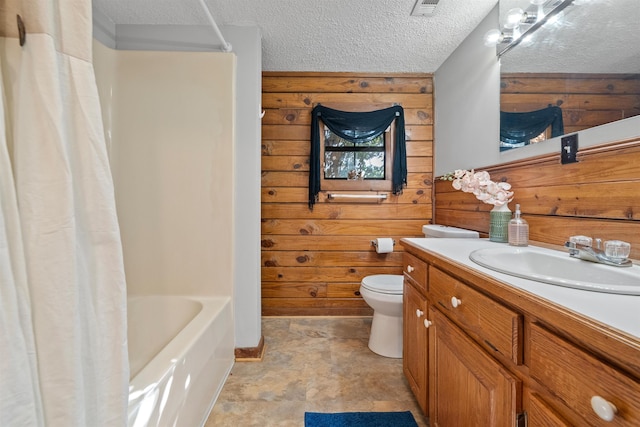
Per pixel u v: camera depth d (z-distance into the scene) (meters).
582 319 0.50
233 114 1.77
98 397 0.62
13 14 0.54
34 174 0.54
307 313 2.46
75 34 0.61
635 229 0.88
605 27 0.96
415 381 1.34
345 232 2.44
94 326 0.62
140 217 1.76
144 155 1.76
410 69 2.37
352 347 1.98
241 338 1.84
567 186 1.12
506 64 1.49
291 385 1.58
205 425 1.30
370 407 1.41
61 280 0.55
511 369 0.70
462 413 0.92
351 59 2.21
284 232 2.44
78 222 0.61
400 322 1.84
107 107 1.72
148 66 1.74
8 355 0.49
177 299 1.74
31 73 0.54
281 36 1.93
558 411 0.56
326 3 1.61
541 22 1.24
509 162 1.47
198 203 1.77
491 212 1.40
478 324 0.83
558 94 1.15
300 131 2.42
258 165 1.89
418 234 2.44
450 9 1.65
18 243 0.51
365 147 2.46
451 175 2.08
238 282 1.85
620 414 0.43
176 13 1.71
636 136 0.87
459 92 2.00
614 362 0.45
